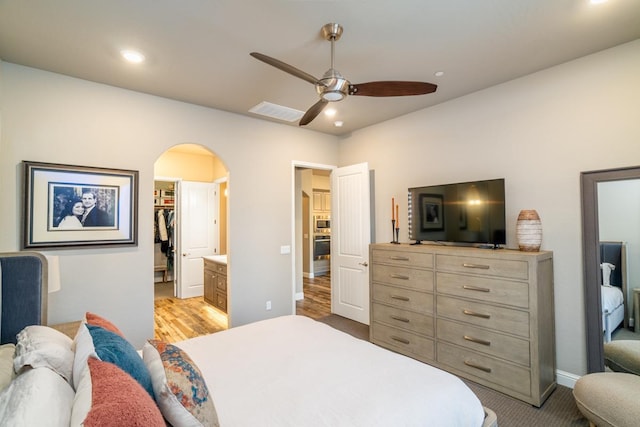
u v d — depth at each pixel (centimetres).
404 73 281
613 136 242
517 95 293
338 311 471
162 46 235
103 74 278
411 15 200
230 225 378
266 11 195
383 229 421
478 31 218
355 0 185
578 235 258
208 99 338
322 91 213
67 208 276
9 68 255
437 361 295
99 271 291
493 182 289
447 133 348
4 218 252
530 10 195
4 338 181
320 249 823
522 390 241
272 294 411
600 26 213
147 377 116
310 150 457
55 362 120
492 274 259
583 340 254
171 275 720
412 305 316
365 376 155
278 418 122
